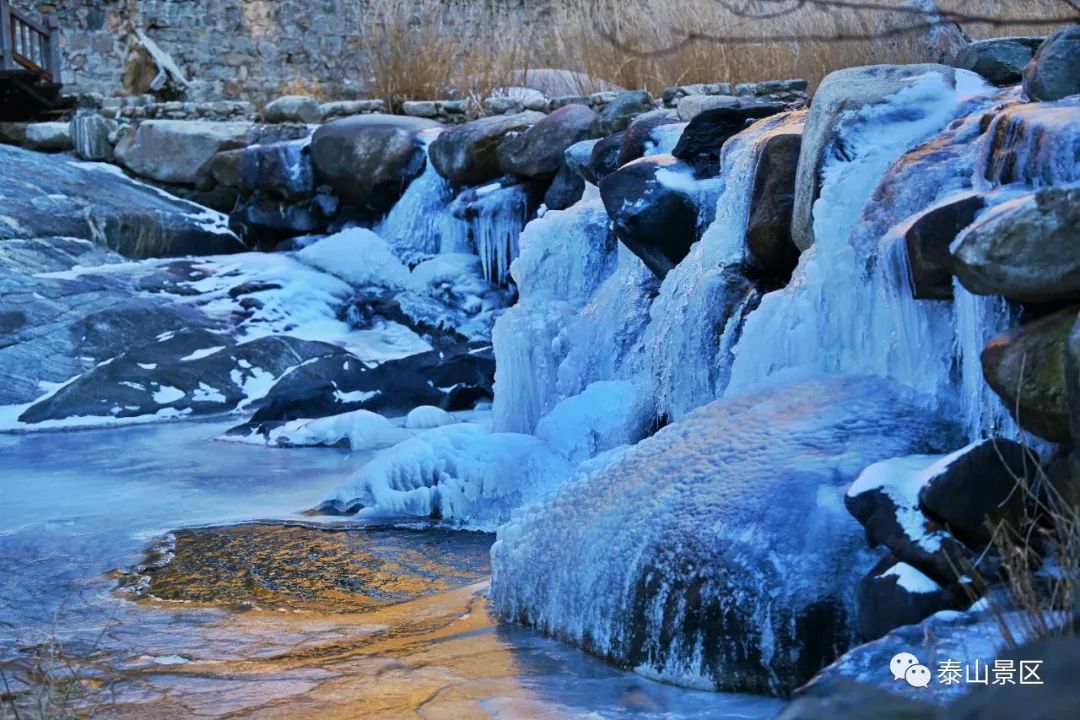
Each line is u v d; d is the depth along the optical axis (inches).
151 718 131.9
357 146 514.3
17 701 135.9
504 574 175.8
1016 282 128.3
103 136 600.1
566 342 298.4
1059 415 125.4
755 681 136.3
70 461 310.3
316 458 312.3
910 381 165.8
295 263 498.6
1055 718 90.1
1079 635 99.7
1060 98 180.2
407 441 261.7
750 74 449.1
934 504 125.6
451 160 483.8
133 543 225.6
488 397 385.7
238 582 199.9
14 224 481.4
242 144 569.9
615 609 151.2
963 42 320.5
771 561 138.3
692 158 274.4
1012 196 145.5
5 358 392.5
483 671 147.5
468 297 456.1
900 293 162.6
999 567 120.0
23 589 195.8
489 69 576.7
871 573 129.0
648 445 174.6
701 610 140.6
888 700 101.2
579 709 132.3
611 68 512.7
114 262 498.0
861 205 191.9
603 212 321.4
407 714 131.4
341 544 224.5
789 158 225.9
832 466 147.8
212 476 288.8
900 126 200.1
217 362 402.3
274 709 134.2
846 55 394.9
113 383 383.6
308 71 784.9
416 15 623.5
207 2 754.2
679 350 240.4
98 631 171.5
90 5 733.3
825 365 188.7
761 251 226.4
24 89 633.6
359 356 423.2
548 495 181.2
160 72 717.3
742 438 161.5
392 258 492.4
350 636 166.9
